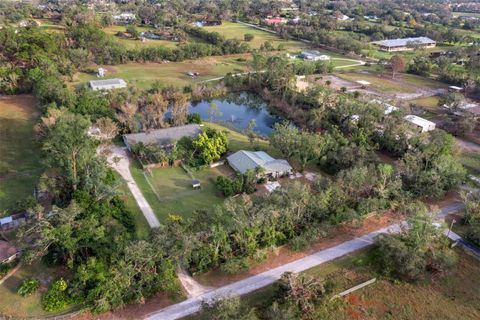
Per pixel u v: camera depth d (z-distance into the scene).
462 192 62.72
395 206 62.75
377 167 68.19
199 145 77.88
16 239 51.56
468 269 52.50
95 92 102.19
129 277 44.41
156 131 85.62
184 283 48.22
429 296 48.12
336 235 57.59
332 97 103.12
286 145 75.75
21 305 44.06
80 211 51.03
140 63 148.25
